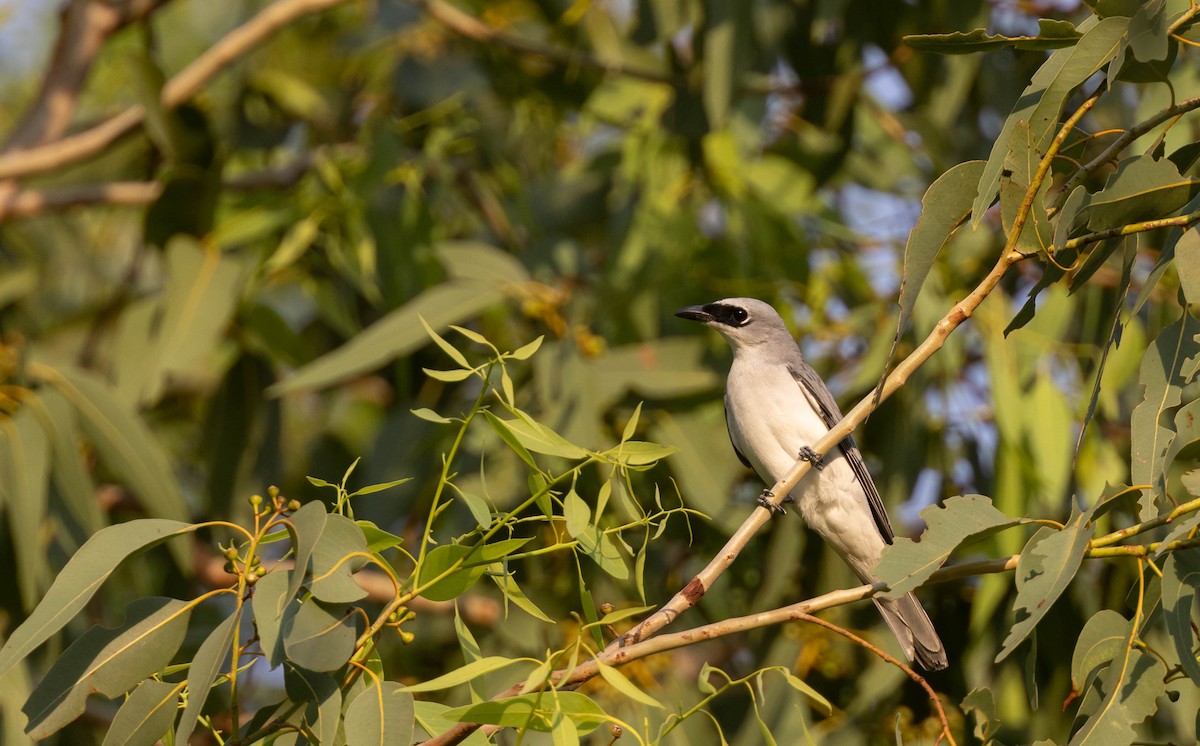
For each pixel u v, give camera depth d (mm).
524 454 5332
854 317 12555
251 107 14719
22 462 10016
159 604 5457
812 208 13109
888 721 10188
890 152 13734
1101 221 5781
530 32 14625
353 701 5094
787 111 13836
